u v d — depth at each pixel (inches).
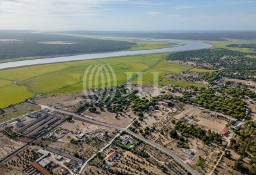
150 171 6786.4
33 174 6761.8
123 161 7244.1
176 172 6732.3
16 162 7298.2
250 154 7401.6
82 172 6791.3
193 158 7372.1
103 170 6870.1
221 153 7534.5
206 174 6633.9
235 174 6604.3
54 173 6761.8
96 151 7815.0
